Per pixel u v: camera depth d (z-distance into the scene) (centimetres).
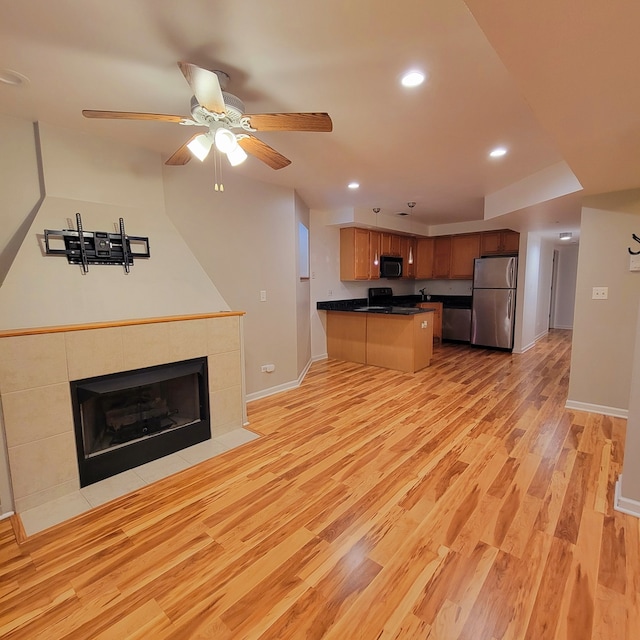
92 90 198
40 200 241
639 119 168
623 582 151
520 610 140
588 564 161
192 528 190
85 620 139
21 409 204
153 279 275
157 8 134
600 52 117
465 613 139
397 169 342
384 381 458
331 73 180
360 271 605
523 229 579
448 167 334
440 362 563
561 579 154
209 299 304
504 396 394
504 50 117
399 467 247
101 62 171
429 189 417
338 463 254
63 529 190
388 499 212
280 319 418
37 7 133
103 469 237
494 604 142
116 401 263
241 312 312
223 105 156
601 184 288
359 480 232
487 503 206
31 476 208
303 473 241
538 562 163
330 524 191
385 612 140
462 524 189
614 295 326
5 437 200
